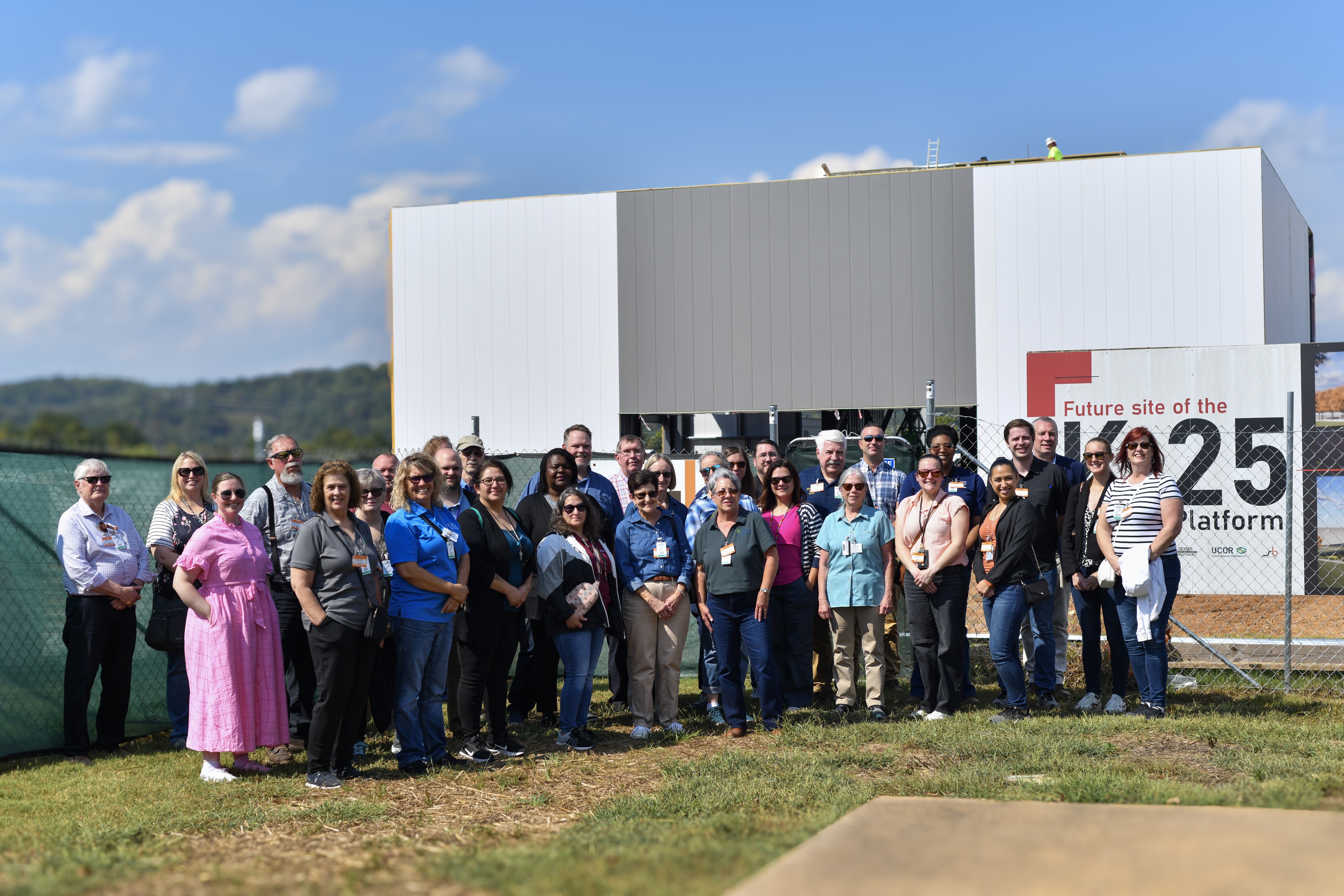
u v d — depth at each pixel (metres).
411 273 21.25
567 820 5.43
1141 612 7.35
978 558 7.73
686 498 11.32
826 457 8.58
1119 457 8.01
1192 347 11.92
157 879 4.14
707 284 19.86
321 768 6.20
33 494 7.57
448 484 7.60
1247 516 11.62
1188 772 5.82
